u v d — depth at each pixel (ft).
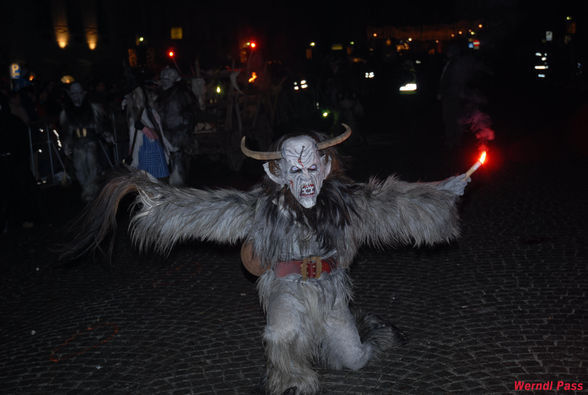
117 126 37.83
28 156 27.22
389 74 97.45
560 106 70.18
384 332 13.41
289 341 11.41
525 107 70.95
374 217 12.03
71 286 19.76
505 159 38.68
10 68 53.52
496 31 127.75
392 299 17.28
